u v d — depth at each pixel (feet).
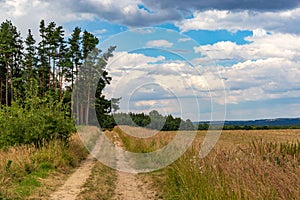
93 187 34.45
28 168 39.04
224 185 22.04
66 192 32.19
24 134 51.31
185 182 28.07
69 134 55.67
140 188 34.65
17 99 57.06
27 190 31.22
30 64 162.91
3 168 35.53
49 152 46.09
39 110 53.47
